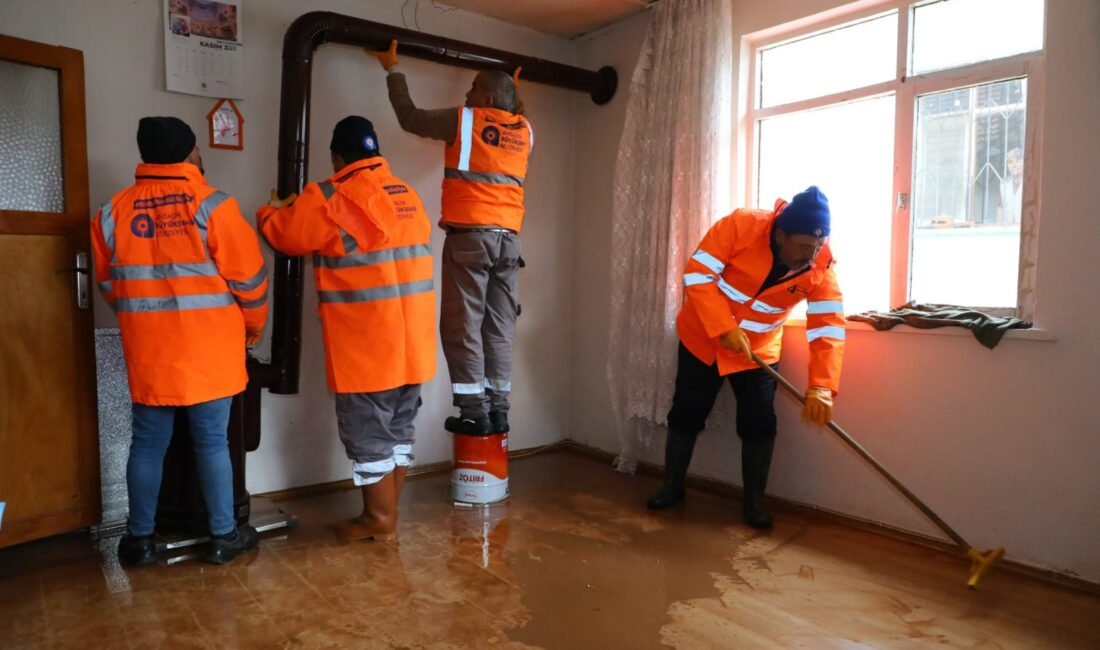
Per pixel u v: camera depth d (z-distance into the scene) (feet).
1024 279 8.32
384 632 6.74
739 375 9.71
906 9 9.18
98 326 9.20
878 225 9.77
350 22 9.96
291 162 9.71
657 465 12.25
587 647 6.53
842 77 10.02
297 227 8.24
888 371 9.27
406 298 8.68
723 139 10.62
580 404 13.74
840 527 9.73
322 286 8.52
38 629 6.72
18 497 8.29
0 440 8.13
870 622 7.09
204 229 7.69
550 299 13.60
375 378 8.52
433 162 11.85
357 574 8.02
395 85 10.30
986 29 8.59
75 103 8.48
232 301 8.07
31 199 8.32
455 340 10.09
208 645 6.48
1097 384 7.61
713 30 10.55
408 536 9.21
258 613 7.08
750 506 9.80
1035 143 8.15
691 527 9.70
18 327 8.21
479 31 12.32
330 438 11.12
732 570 8.30
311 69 9.85
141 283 7.58
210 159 9.86
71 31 8.80
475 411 10.29
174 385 7.63
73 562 8.24
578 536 9.31
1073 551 7.85
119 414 9.20
